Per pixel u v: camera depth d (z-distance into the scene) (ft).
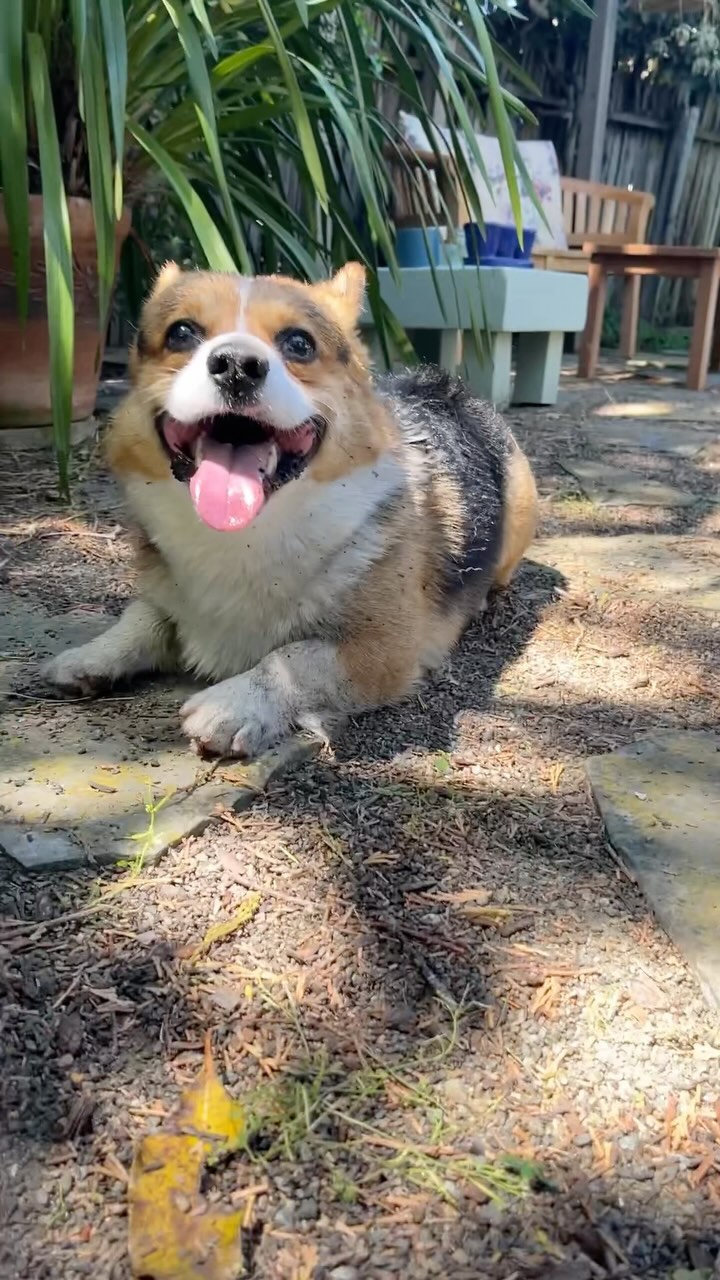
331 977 1.23
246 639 1.93
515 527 2.61
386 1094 1.07
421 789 1.65
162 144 3.40
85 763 1.63
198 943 1.26
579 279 5.23
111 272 2.66
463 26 5.00
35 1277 0.87
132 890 1.34
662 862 1.46
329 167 3.68
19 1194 0.94
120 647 1.94
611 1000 1.22
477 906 1.37
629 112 9.26
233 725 1.67
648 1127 1.05
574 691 2.08
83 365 3.42
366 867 1.43
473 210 3.56
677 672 2.19
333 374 1.83
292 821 1.52
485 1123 1.05
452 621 2.23
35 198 3.04
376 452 1.89
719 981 1.23
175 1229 0.90
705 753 1.81
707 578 2.80
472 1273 0.90
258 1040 1.13
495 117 2.87
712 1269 0.91
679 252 6.05
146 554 1.96
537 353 5.31
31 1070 1.07
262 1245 0.91
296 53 3.49
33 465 3.27
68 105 3.16
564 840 1.54
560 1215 0.95
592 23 7.89
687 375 6.25
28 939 1.24
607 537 3.20
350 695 1.87
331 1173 0.98
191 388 1.63
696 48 8.79
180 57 3.18
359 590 1.88
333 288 2.01
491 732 1.88
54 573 2.50
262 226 3.53
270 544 1.79
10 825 1.44
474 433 2.56
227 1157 0.98
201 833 1.47
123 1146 0.99
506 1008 1.20
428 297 4.97
